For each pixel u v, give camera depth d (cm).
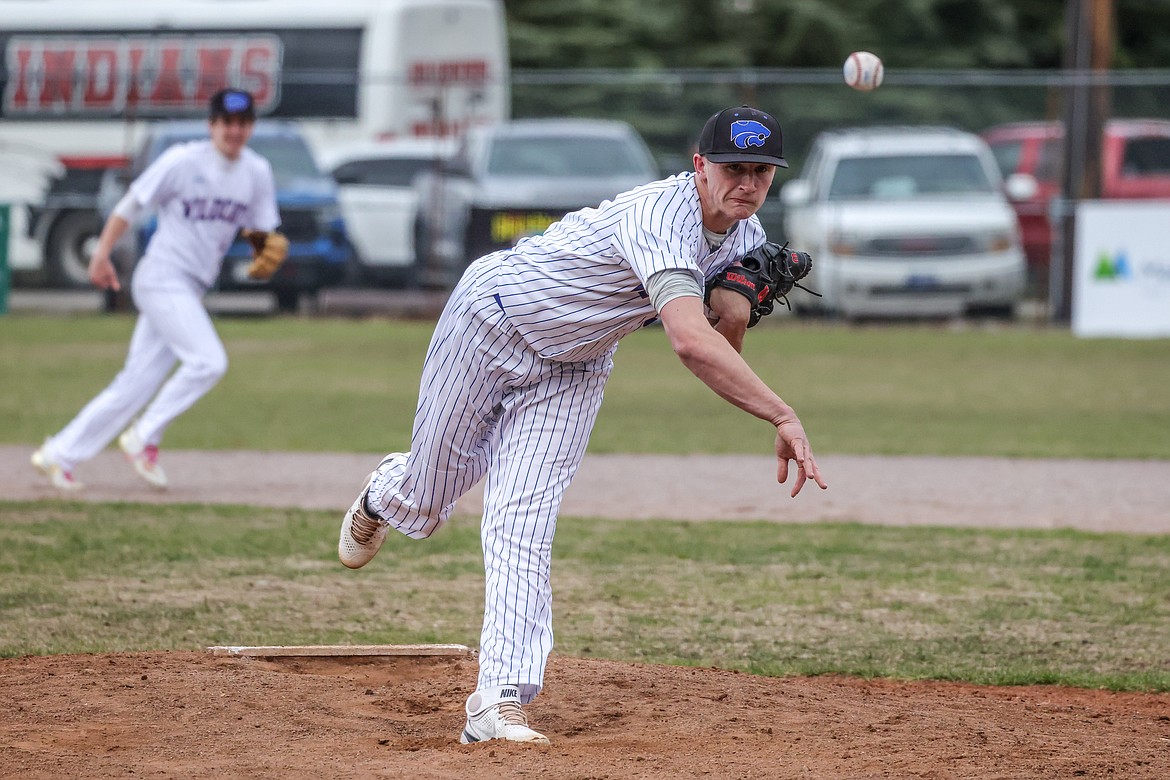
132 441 3369
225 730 1599
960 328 7706
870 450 4203
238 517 3106
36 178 8600
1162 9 13575
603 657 2081
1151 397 5400
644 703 1747
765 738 1583
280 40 8594
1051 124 8619
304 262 7638
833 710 1736
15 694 1731
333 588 2494
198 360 3309
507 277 1534
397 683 1902
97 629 2173
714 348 1422
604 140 7756
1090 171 7856
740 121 1448
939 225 7469
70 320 7638
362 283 8325
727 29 12331
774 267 1548
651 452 4188
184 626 2202
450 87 7812
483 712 1545
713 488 3603
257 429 4469
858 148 7850
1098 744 1595
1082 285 7425
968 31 12900
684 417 4956
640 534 3011
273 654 1970
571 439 1576
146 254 3303
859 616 2350
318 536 2919
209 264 3325
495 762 1449
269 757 1488
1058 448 4241
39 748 1507
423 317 7831
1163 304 7338
